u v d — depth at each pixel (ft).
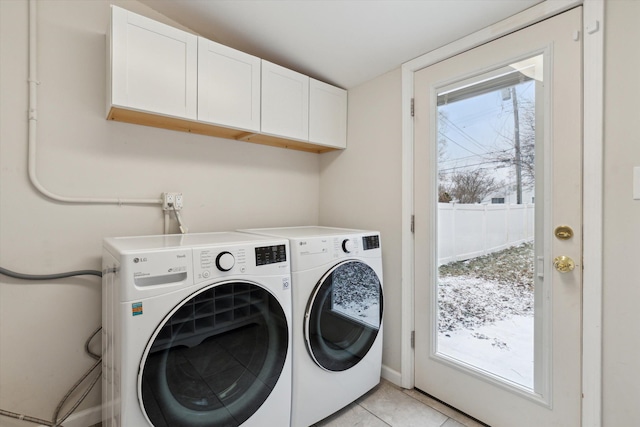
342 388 5.17
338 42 5.65
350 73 6.69
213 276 3.70
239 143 6.68
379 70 6.51
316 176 8.10
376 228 6.70
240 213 6.71
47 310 4.60
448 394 5.49
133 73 4.37
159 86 4.60
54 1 4.63
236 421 3.87
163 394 3.35
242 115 5.51
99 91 5.00
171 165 5.76
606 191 3.83
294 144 7.10
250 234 5.40
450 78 5.50
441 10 4.63
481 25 4.95
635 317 3.62
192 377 3.57
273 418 4.25
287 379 4.40
